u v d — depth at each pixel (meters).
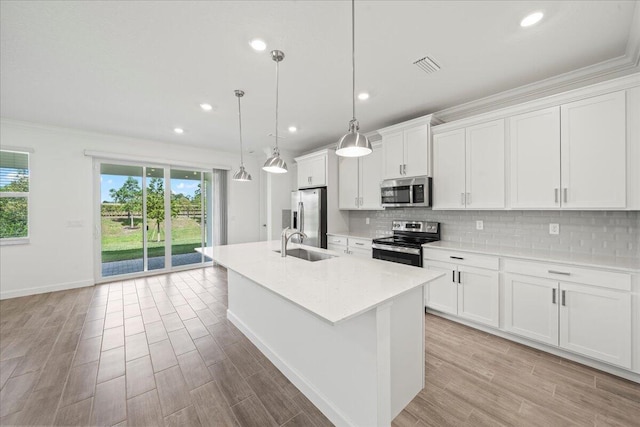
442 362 2.15
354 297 1.37
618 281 1.91
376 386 1.37
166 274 4.90
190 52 2.06
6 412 1.65
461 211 3.29
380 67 2.29
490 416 1.61
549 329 2.22
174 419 1.61
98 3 1.55
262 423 1.59
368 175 4.14
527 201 2.49
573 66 2.28
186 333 2.68
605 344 1.97
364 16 1.68
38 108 3.17
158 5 1.58
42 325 2.84
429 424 1.56
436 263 2.97
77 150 4.11
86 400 1.75
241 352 2.35
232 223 5.80
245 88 2.67
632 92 1.96
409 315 1.72
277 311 2.13
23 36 1.84
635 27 1.77
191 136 4.45
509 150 2.61
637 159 1.95
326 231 4.54
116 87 2.63
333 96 2.86
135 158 4.57
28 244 3.78
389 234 4.14
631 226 2.20
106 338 2.57
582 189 2.19
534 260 2.29
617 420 1.57
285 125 3.85
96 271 4.31
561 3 1.58
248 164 6.04
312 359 1.78
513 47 2.01
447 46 2.00
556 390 1.82
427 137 3.20
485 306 2.59
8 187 3.68
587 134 2.15
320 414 1.67
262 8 1.61
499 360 2.17
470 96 2.87
